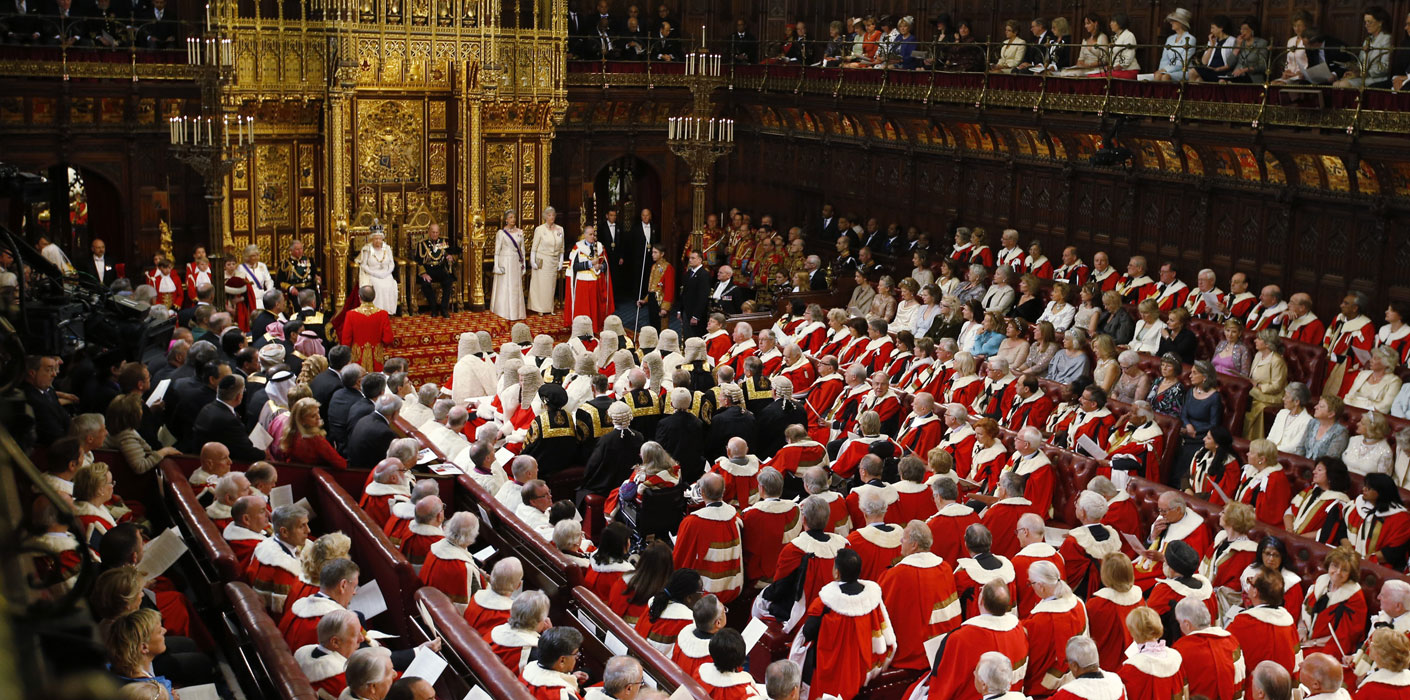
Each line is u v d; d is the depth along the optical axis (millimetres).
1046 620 9656
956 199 26609
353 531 10727
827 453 15406
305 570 8961
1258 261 21047
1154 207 22750
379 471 11516
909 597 10539
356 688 7066
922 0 27953
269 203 27188
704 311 25547
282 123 26891
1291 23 20828
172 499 10664
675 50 31984
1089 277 22562
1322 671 8398
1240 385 17422
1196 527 11773
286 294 25078
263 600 9023
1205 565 11766
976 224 26438
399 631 9773
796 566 11070
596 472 14352
